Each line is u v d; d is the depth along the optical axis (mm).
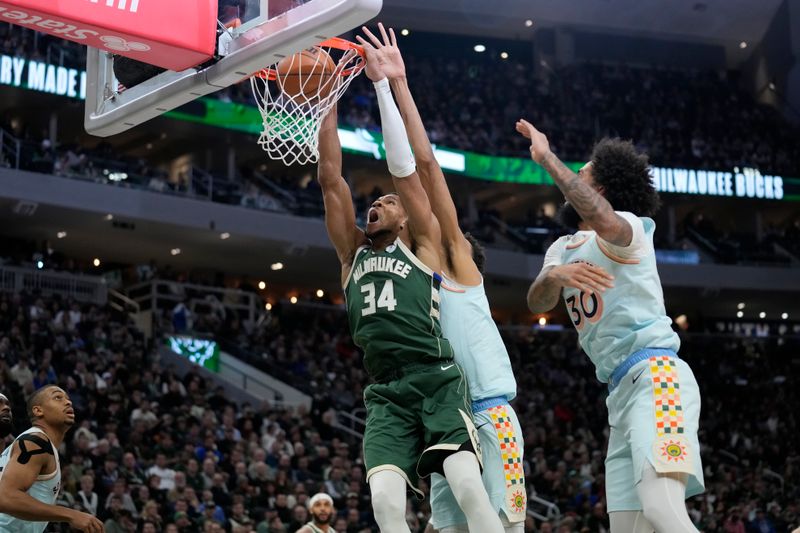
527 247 29031
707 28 34469
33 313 19734
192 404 18266
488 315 4473
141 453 15109
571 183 3814
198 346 22734
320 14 4207
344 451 17281
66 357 17891
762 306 31906
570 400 24203
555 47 34156
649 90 33875
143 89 4984
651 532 3967
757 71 35500
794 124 33719
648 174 4309
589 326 4090
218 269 28391
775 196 31828
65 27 4293
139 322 23516
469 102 31422
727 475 20969
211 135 26641
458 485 3859
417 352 4047
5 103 24547
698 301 31312
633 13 33625
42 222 23844
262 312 25922
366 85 29094
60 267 23875
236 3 4586
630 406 3939
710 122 33438
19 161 22578
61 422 4852
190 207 24500
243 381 22031
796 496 20859
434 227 4191
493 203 31828
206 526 12336
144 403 16547
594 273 3893
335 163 4461
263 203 25750
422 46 33844
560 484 18297
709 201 32031
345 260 4363
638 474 3807
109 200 23375
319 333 25219
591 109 32812
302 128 4676
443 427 3934
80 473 13352
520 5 32875
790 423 25781
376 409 4074
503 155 29922
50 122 24984
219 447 16469
